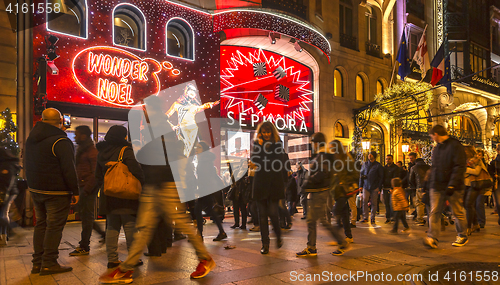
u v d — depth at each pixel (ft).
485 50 78.69
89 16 32.65
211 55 40.29
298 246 17.37
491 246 17.08
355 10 57.26
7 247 17.88
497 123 81.30
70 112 31.27
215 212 19.39
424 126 66.23
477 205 24.12
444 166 16.65
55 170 12.25
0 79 27.99
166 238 15.87
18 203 23.20
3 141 23.66
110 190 11.83
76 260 14.32
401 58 52.95
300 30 43.96
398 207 21.67
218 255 15.19
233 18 40.60
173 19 37.99
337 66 53.62
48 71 29.55
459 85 70.69
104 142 12.64
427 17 68.33
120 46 34.17
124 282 10.74
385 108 53.31
